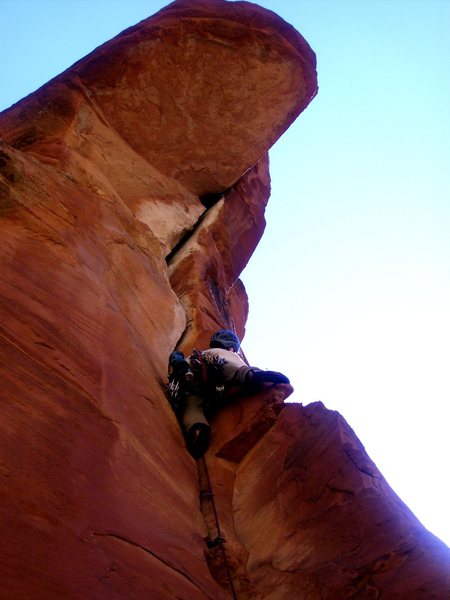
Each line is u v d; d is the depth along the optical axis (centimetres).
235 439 609
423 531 532
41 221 595
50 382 434
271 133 1129
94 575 337
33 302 491
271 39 1080
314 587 502
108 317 586
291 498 568
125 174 956
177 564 418
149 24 1027
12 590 288
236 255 1169
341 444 583
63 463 385
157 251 853
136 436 493
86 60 981
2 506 323
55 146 820
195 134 1073
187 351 788
